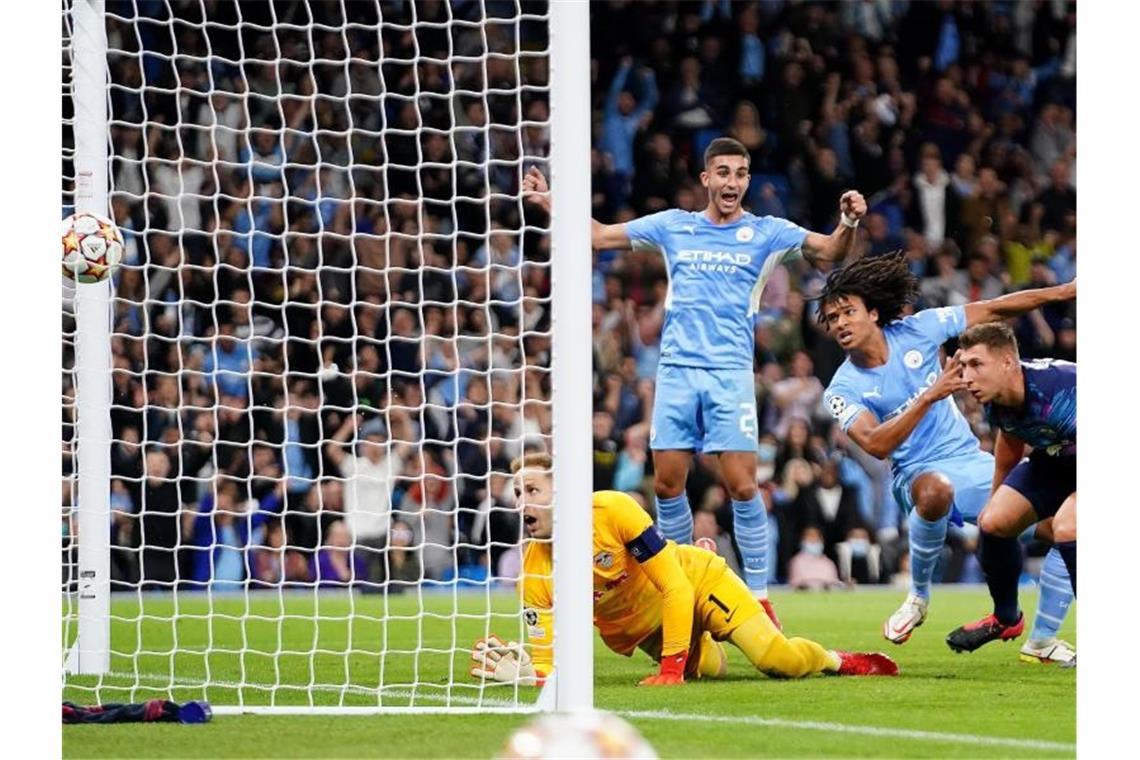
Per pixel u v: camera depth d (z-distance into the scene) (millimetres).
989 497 11742
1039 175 24922
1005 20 25594
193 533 18328
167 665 11305
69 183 14516
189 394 19031
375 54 22891
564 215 8633
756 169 24344
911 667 10680
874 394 11953
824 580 19312
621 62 24734
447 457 19078
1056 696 9164
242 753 7320
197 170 21172
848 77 24891
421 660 11477
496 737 7762
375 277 20984
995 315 12109
